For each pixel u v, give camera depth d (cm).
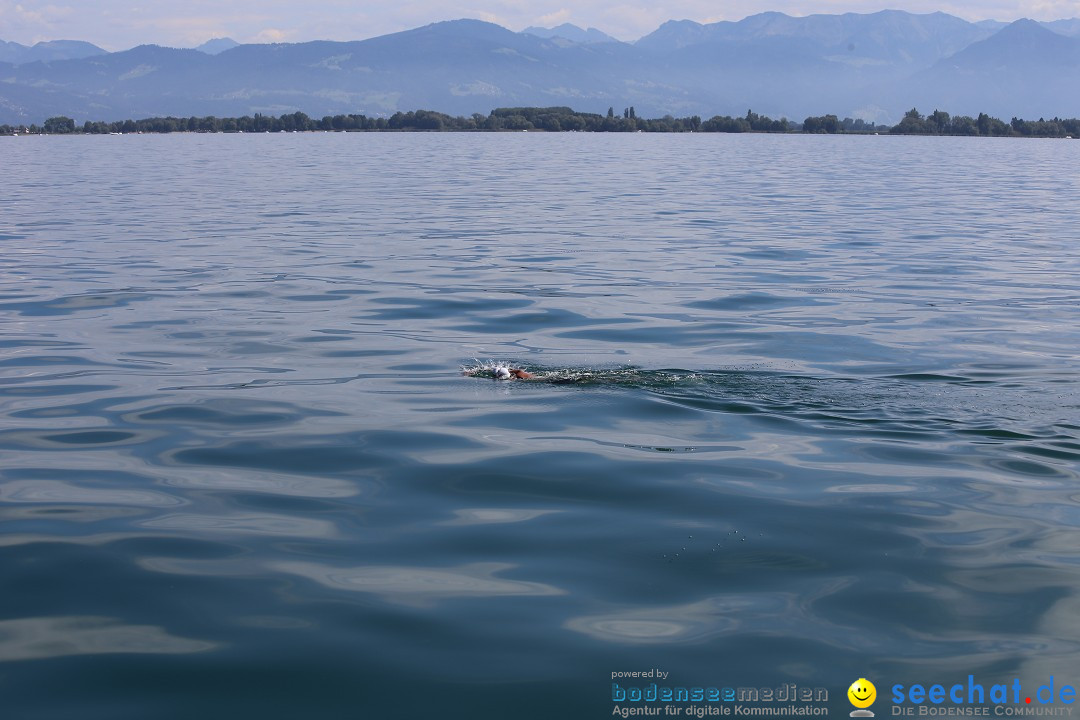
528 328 1606
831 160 6881
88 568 744
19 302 1797
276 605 689
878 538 803
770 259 2341
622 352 1450
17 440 1048
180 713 570
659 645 640
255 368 1352
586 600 698
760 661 624
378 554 771
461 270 2152
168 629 657
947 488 914
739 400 1198
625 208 3466
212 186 4406
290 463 980
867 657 630
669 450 1023
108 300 1816
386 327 1606
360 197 3853
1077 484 925
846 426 1102
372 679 602
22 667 613
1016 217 3269
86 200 3750
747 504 874
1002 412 1148
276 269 2156
